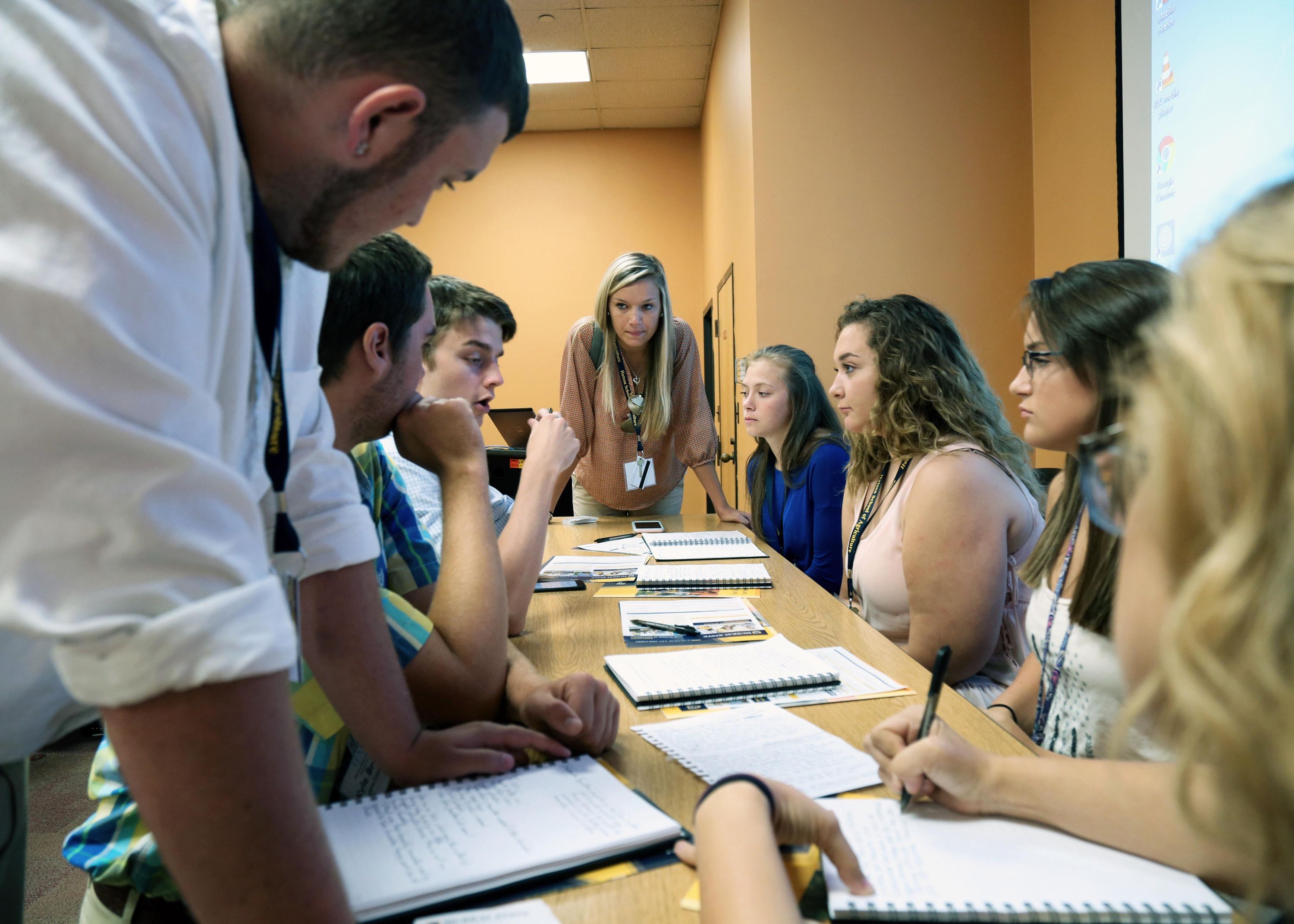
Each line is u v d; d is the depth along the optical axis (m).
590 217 7.16
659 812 0.67
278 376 0.59
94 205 0.41
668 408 2.86
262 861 0.42
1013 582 1.62
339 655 0.76
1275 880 0.34
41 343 0.40
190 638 0.40
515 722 0.92
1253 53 2.11
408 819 0.67
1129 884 0.56
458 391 1.83
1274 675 0.30
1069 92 3.40
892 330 1.76
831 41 3.81
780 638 1.27
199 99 0.47
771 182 3.83
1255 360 0.32
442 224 7.16
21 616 0.40
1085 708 1.05
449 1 0.52
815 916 0.55
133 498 0.41
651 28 5.33
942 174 3.81
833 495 2.37
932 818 0.67
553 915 0.55
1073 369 1.20
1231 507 0.32
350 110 0.52
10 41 0.42
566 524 2.81
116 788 0.74
